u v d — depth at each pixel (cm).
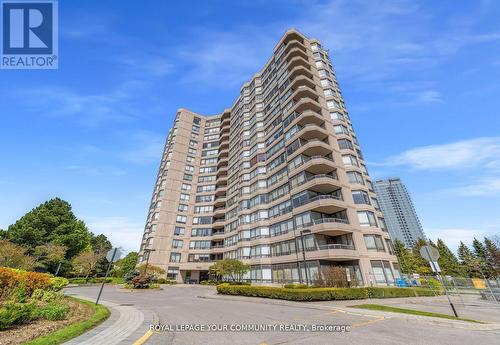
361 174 3497
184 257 5478
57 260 4247
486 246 5569
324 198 3100
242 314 1231
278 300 1819
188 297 2245
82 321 884
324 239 3003
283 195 3697
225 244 5006
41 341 602
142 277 3291
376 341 729
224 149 6556
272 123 4559
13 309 745
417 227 13375
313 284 2412
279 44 4972
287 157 3800
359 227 3006
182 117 7006
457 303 1930
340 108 4138
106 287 3553
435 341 733
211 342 712
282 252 3362
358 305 1468
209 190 6256
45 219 4775
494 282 2414
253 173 4594
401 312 1224
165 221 5625
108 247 6825
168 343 692
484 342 729
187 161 6562
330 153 3528
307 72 4238
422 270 5975
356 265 2758
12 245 3045
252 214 4219
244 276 3822
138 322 941
